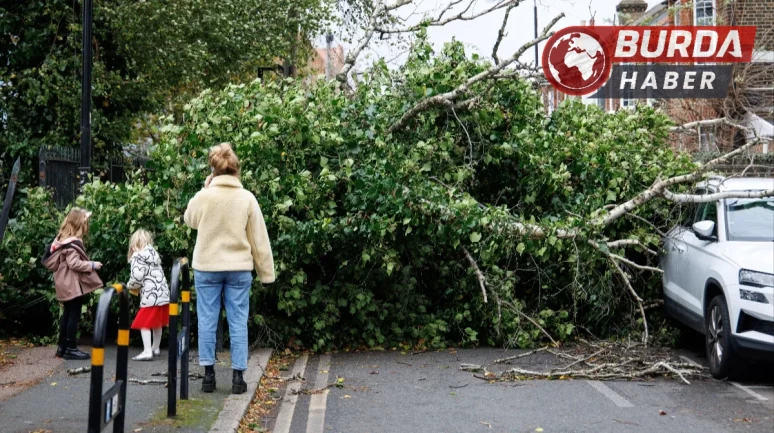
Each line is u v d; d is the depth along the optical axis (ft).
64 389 24.49
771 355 24.58
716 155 48.16
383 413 23.08
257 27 77.05
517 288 36.99
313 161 33.63
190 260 32.53
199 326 24.03
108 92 62.03
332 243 33.60
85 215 30.42
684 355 31.71
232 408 22.06
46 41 60.03
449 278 36.11
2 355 30.81
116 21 59.16
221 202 23.47
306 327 33.96
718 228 29.25
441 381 27.58
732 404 23.45
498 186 37.88
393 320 35.24
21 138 58.13
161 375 26.94
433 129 36.06
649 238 33.76
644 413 22.47
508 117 36.22
